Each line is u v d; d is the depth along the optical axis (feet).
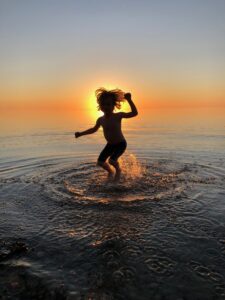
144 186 21.02
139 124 92.48
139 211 16.48
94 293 9.77
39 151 37.68
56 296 9.66
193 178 23.16
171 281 10.34
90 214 16.15
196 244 12.80
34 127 80.69
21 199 18.71
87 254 12.12
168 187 20.84
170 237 13.43
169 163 28.86
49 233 14.02
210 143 43.75
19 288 10.06
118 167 22.85
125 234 13.76
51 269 11.12
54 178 23.44
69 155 34.35
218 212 16.33
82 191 20.04
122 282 10.31
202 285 10.11
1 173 25.67
